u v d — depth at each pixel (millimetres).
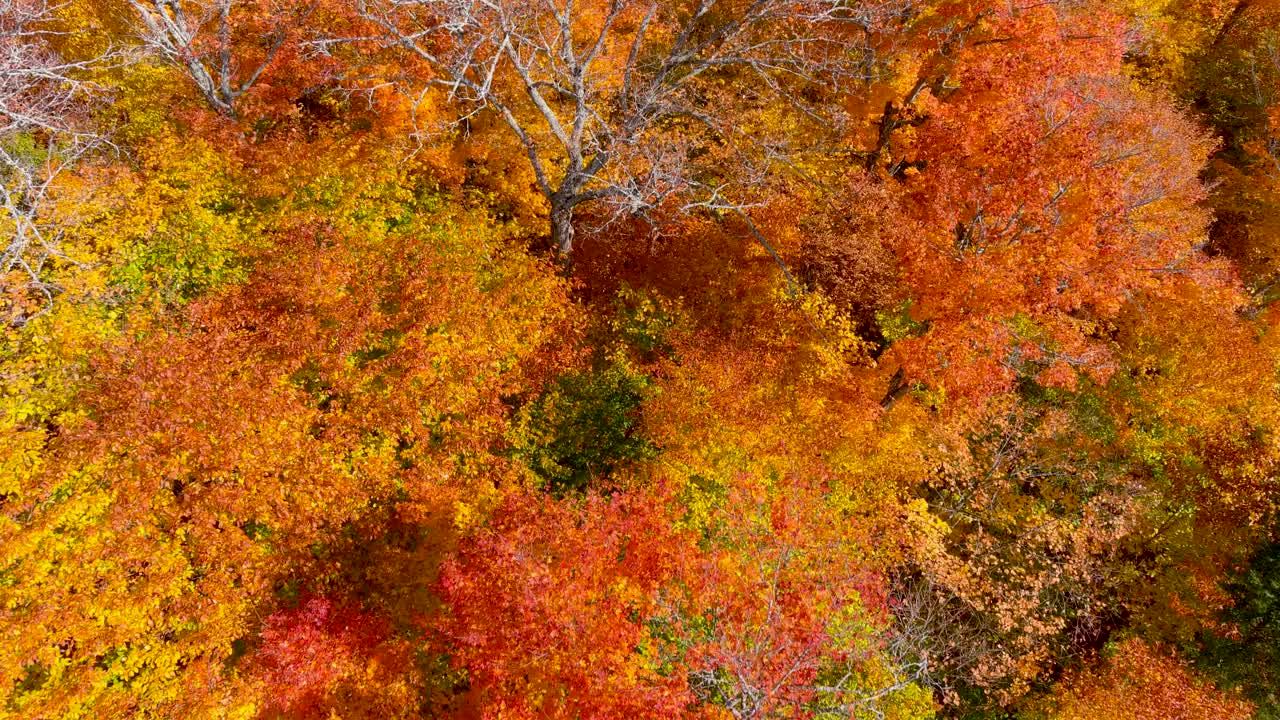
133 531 9695
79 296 11500
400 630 11734
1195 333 16875
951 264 13867
